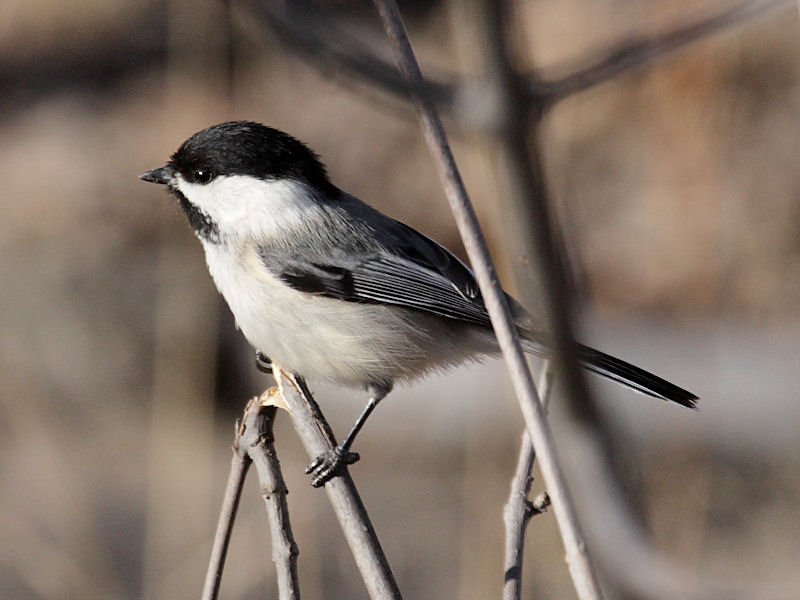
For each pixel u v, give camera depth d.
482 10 2.15
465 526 9.28
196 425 10.96
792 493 9.97
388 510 10.73
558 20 14.17
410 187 14.80
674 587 2.47
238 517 9.91
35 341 12.41
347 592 9.43
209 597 4.52
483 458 10.28
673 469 9.90
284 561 4.25
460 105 2.21
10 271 13.34
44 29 19.66
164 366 11.30
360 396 7.36
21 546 9.95
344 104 15.38
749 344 11.71
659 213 13.01
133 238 13.62
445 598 9.52
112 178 15.23
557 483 3.00
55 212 14.64
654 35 2.61
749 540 9.47
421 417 11.46
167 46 18.75
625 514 2.43
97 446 11.78
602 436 2.37
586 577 2.93
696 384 11.15
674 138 12.84
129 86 18.17
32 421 11.80
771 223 12.52
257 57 14.60
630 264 13.00
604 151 13.21
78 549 9.91
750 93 12.64
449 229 14.46
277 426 11.59
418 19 15.62
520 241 2.17
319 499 10.23
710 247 12.69
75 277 13.08
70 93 18.20
